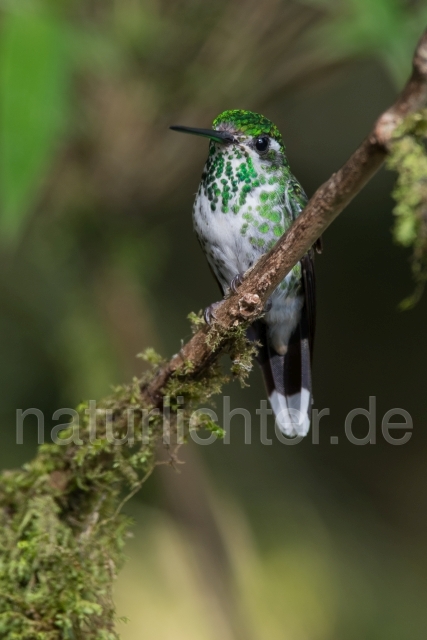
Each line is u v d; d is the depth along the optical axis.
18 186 4.80
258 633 9.20
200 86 8.66
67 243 9.69
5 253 9.80
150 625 8.84
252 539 9.86
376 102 11.23
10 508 5.09
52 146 4.94
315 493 11.07
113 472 5.09
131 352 9.51
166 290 11.47
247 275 4.69
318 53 8.30
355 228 12.30
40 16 5.26
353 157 3.74
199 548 9.23
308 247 4.38
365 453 12.18
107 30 7.83
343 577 10.04
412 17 6.06
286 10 8.42
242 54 8.57
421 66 3.31
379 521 11.27
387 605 9.95
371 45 5.89
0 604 4.67
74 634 4.67
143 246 9.76
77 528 5.12
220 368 4.93
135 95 8.77
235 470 10.41
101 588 4.83
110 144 9.02
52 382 9.95
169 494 9.36
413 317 12.66
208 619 9.02
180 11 8.50
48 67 5.03
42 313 9.97
